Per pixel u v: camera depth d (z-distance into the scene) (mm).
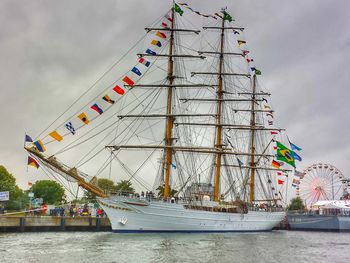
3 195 96438
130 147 94750
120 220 87250
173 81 103750
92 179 85750
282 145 123125
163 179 100125
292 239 99812
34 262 50906
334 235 121938
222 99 117688
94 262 52062
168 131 100812
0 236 80750
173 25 104312
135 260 54375
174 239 81500
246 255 64375
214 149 111438
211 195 108438
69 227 96625
